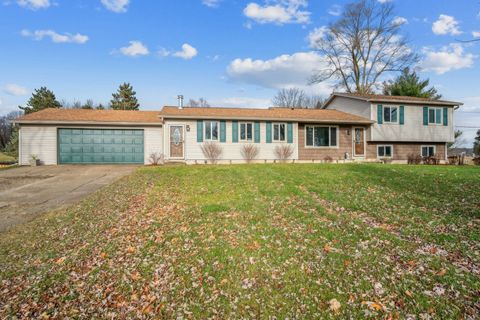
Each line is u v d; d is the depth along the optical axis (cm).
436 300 312
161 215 613
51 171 1421
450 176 1062
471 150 3606
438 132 2150
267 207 644
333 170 1204
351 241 461
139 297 340
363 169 1235
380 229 512
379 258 404
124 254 442
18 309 322
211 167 1325
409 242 458
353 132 2016
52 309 322
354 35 3262
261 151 1850
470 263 388
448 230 509
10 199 827
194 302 328
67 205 750
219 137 1794
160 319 303
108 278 380
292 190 802
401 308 303
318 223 541
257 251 431
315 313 302
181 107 1961
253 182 933
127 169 1495
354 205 664
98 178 1201
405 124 2083
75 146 1758
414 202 700
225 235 492
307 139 1930
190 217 589
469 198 735
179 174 1137
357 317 293
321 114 2073
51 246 483
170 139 1750
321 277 363
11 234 540
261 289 345
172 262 411
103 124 1770
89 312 317
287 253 423
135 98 4319
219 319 300
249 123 1836
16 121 1666
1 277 387
